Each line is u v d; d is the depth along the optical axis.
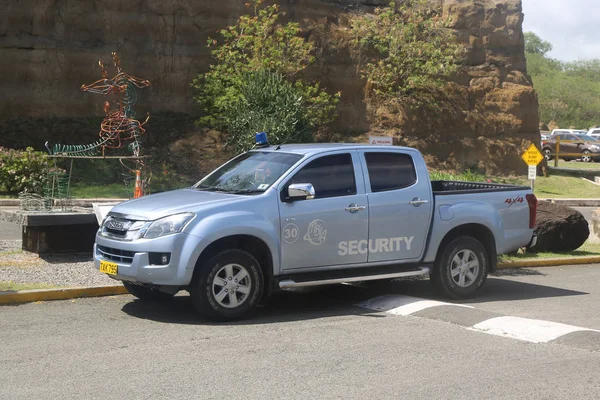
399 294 9.82
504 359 6.77
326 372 6.29
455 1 33.94
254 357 6.71
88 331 7.61
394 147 9.42
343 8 32.69
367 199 8.98
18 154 23.47
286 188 8.53
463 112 32.72
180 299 9.34
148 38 28.58
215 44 29.17
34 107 26.98
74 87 27.45
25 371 6.21
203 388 5.82
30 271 10.51
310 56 29.33
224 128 28.73
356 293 10.05
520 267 12.59
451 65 31.98
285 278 8.55
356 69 31.44
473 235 10.08
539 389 5.91
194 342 7.22
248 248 8.45
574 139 50.38
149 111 28.52
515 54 34.75
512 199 10.20
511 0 34.97
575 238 13.91
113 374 6.16
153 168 26.48
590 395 5.78
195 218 7.99
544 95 87.12
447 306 8.85
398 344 7.24
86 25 27.78
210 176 9.48
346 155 9.05
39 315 8.28
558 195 30.73
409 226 9.27
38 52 27.05
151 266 7.91
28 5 26.95
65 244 11.97
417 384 6.00
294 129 26.38
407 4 32.94
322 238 8.66
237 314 8.16
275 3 30.67
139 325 7.91
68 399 5.53
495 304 9.50
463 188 11.26
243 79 27.02
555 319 8.62
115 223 8.38
